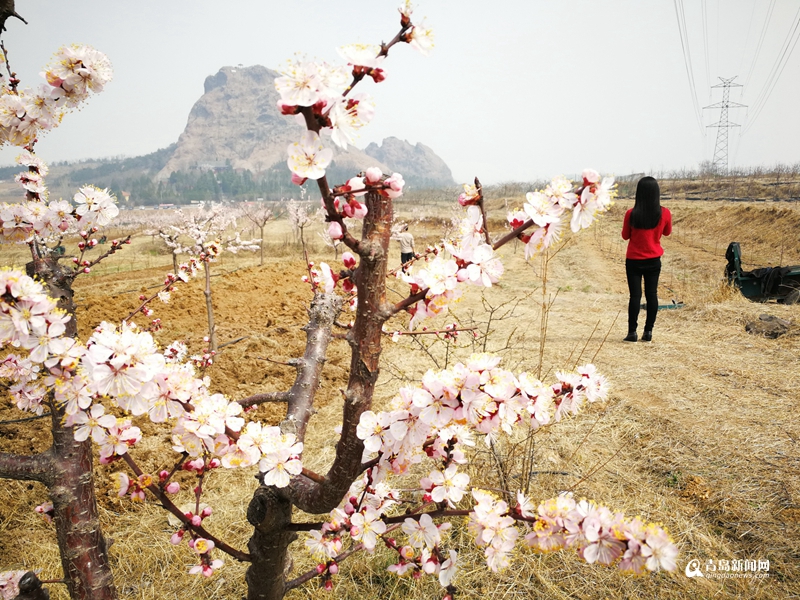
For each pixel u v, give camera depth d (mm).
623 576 2705
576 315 8547
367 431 1340
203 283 10406
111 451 1474
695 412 4355
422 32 1104
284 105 943
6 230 1743
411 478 3475
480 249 1297
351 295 2262
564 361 5801
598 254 18797
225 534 3182
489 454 3439
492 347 6246
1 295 1156
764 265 14641
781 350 5762
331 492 1508
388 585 2750
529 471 3260
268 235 31516
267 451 1399
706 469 3529
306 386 1990
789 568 2656
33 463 1664
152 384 1300
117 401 1308
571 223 1279
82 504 1703
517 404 1346
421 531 1523
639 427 4168
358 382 1400
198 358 3219
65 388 1321
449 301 1325
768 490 3234
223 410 1425
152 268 16312
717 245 18922
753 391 4703
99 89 1722
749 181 38500
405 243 10258
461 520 3125
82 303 8531
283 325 7781
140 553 3074
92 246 1920
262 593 1851
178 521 3350
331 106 964
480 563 2859
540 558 2842
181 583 2865
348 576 2811
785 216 18297
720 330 6742
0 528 3369
